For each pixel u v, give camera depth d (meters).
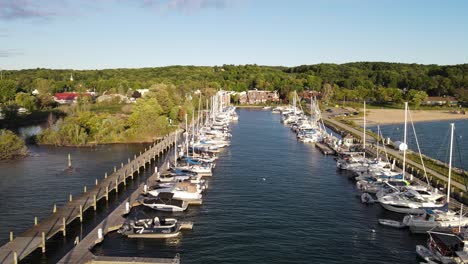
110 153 105.12
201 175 78.81
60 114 161.25
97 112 167.88
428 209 57.06
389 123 173.75
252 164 91.88
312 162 94.62
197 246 48.56
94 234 50.00
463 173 76.38
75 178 79.38
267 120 188.88
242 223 55.75
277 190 71.38
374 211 61.06
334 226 55.03
